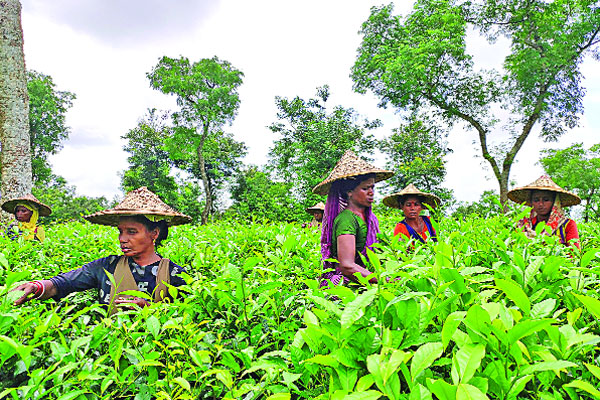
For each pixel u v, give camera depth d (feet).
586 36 69.87
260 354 5.58
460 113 76.74
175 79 111.65
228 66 119.24
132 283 8.01
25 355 4.18
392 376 3.38
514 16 72.23
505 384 3.44
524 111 72.64
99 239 15.98
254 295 6.54
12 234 16.83
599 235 11.54
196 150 126.82
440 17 74.43
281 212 95.55
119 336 5.15
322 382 4.44
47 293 7.46
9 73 24.76
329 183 9.66
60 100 131.44
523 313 4.21
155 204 8.31
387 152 113.60
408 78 71.46
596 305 3.84
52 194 142.51
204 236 15.01
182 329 5.11
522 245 7.79
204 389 5.03
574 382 3.26
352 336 3.99
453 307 4.42
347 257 8.23
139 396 4.67
